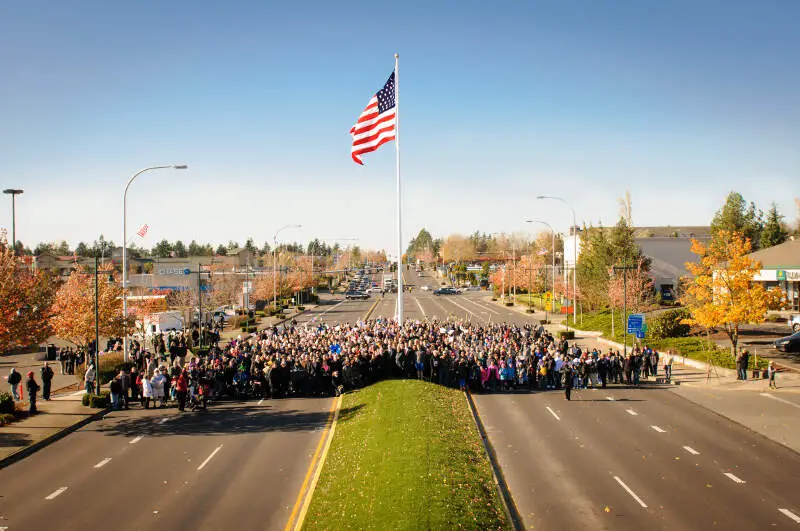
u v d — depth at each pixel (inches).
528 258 3996.1
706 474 663.1
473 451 714.2
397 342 1202.6
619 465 695.7
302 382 1095.6
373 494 560.1
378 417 837.2
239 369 1091.3
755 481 639.1
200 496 600.7
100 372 1198.9
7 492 618.5
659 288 3009.4
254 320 2596.0
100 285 1305.4
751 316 1316.4
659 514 553.0
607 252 2337.6
